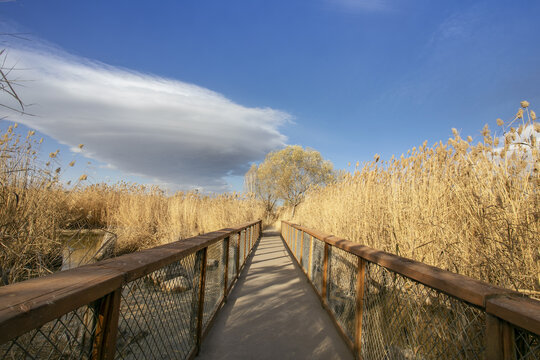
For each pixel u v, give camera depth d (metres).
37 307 0.91
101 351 1.33
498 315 1.14
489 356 1.20
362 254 2.75
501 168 2.92
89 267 1.50
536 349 1.03
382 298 2.49
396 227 4.30
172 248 2.34
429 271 1.74
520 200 2.66
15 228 3.36
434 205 3.80
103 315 1.35
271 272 7.32
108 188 12.32
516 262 2.39
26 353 1.06
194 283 2.96
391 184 5.26
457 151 3.59
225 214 15.46
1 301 0.92
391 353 2.26
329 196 8.84
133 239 8.99
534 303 1.14
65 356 1.28
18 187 3.89
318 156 29.88
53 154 4.50
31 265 3.42
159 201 13.80
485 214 2.78
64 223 4.83
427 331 1.84
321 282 4.86
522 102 2.77
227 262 4.91
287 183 28.14
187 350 2.76
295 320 4.09
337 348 3.29
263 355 3.11
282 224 16.31
